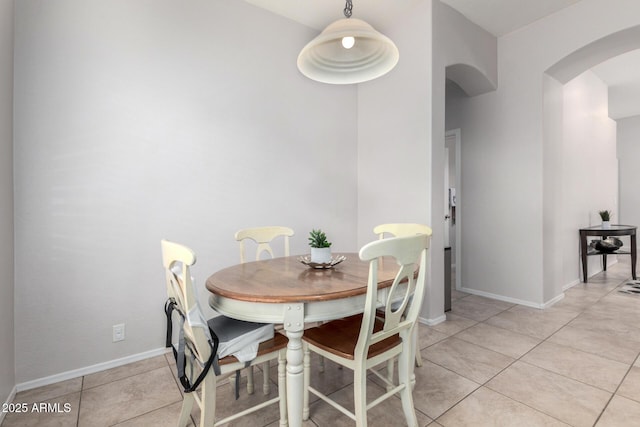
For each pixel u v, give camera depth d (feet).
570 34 9.76
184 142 7.95
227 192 8.66
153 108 7.50
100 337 6.92
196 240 8.15
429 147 9.34
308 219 10.46
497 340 8.15
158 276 7.60
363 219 11.55
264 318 4.43
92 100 6.75
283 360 4.99
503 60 11.36
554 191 11.24
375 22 10.26
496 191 11.70
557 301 11.34
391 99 10.45
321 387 6.22
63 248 6.50
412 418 4.85
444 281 10.05
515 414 5.27
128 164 7.19
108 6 6.92
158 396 5.98
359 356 4.37
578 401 5.59
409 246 4.50
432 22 9.16
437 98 9.40
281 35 9.71
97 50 6.80
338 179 11.23
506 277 11.50
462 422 5.10
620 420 5.08
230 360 4.58
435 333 8.62
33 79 6.15
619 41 9.30
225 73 8.60
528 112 10.77
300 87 10.19
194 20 8.08
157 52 7.54
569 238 13.16
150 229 7.49
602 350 7.52
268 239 7.82
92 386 6.31
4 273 5.56
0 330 5.38
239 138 8.87
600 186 15.92
